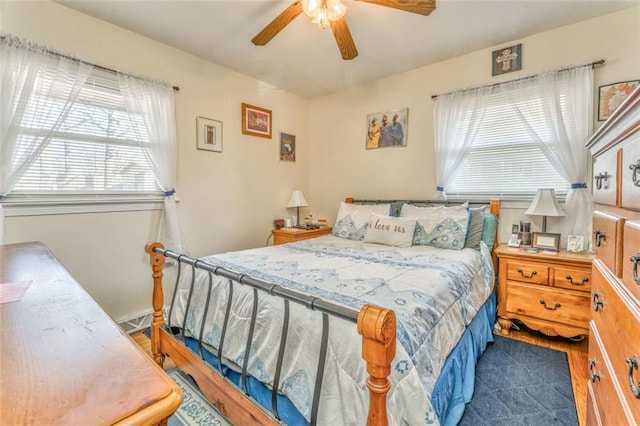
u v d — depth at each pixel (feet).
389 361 2.60
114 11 7.25
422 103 10.34
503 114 8.89
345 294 4.45
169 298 9.04
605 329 2.89
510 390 5.50
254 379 4.24
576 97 7.68
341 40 6.56
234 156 10.78
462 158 9.41
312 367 3.60
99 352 1.88
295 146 13.05
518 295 7.53
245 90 11.02
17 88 6.40
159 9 7.18
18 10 6.46
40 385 1.54
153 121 8.47
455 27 7.88
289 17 6.02
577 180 7.77
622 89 7.22
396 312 3.90
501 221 9.05
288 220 12.66
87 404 1.42
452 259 6.86
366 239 9.30
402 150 10.90
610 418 2.60
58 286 3.23
